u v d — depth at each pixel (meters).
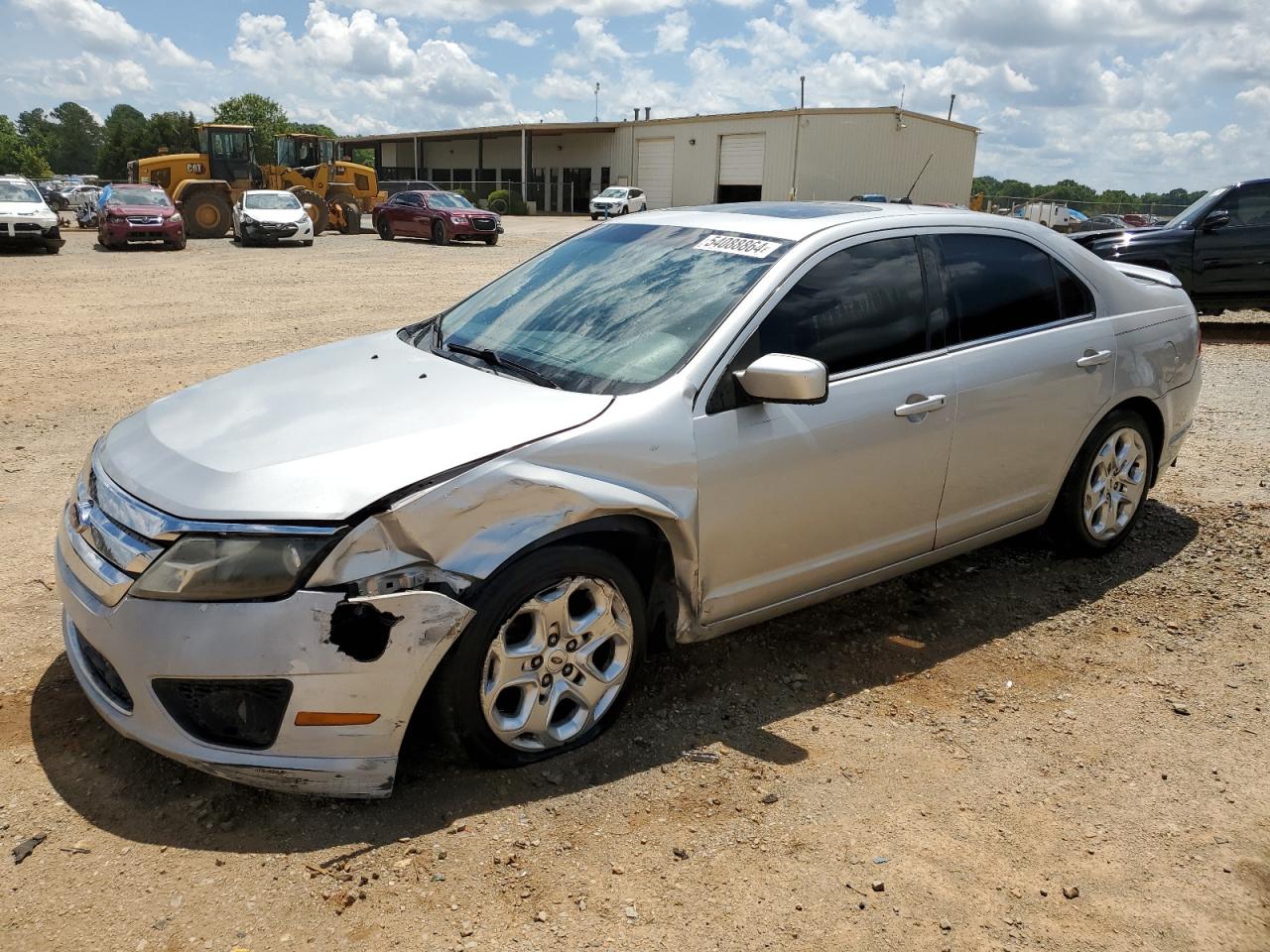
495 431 2.85
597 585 3.00
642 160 51.91
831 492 3.47
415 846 2.62
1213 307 11.91
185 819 2.69
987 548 4.93
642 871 2.58
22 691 3.30
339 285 16.89
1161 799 2.98
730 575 3.31
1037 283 4.21
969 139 47.44
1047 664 3.81
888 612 4.21
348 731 2.60
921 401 3.66
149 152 100.81
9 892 2.41
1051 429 4.20
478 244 29.45
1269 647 3.98
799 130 44.00
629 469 2.97
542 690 2.95
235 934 2.30
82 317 12.40
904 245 3.80
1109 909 2.52
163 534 2.57
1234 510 5.49
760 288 3.37
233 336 11.03
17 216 21.58
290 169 32.81
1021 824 2.85
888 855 2.69
